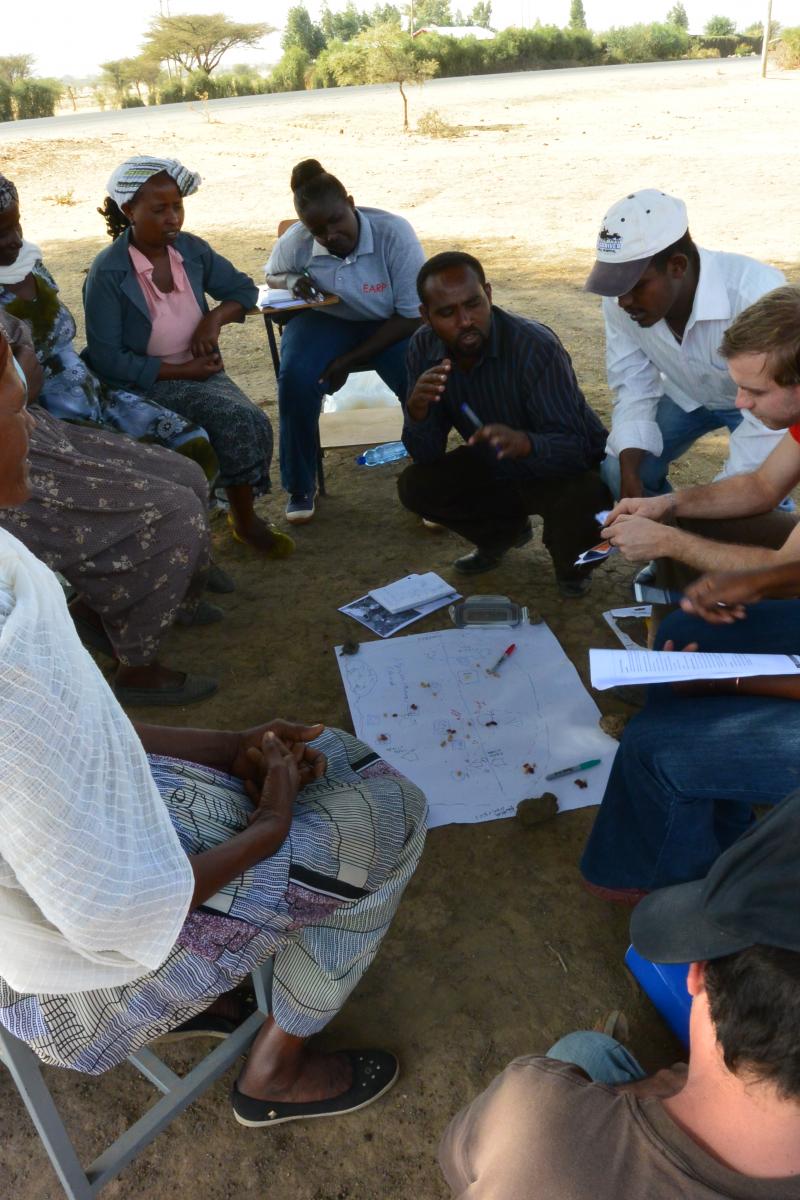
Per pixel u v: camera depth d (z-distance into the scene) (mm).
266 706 3287
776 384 2305
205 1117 2049
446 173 15570
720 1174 948
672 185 13273
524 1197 995
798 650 2371
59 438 3033
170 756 2010
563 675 3250
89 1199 1783
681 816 2107
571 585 3730
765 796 2029
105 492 3012
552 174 14875
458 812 2746
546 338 3410
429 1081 2094
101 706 1333
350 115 27406
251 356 7016
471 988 2295
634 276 2984
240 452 3945
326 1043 2186
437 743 2986
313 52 73875
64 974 1443
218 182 15914
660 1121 1003
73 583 3090
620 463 3441
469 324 3293
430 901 2521
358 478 4938
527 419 3578
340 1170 1936
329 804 1939
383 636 3576
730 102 25438
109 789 1318
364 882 1859
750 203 11641
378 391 5203
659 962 1232
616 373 3535
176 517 3088
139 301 3891
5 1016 1563
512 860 2617
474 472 3689
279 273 4641
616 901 2482
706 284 3121
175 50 56938
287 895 1753
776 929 1006
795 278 8422
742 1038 958
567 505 3516
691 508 2879
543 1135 1022
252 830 1713
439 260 3277
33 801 1205
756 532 2918
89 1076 2148
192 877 1432
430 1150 1961
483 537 3869
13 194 3188
